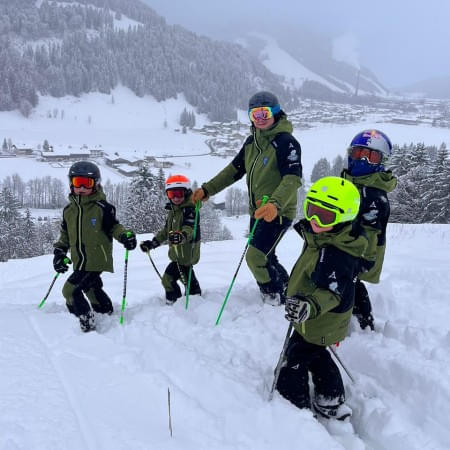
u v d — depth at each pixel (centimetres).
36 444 222
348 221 276
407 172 3494
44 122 18925
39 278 858
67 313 446
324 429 252
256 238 439
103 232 432
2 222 4675
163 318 420
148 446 227
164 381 291
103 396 274
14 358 318
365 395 313
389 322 390
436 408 276
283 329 402
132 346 356
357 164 355
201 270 815
